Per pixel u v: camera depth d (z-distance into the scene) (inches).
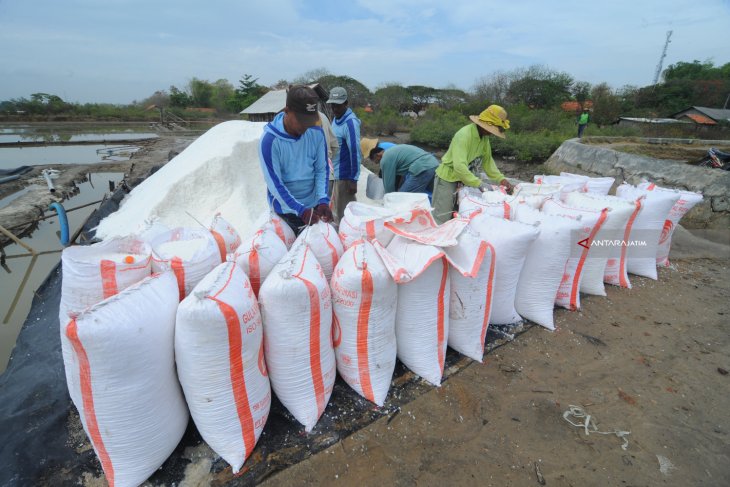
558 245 105.3
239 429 68.6
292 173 101.4
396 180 180.5
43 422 77.4
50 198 331.3
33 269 213.0
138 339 58.1
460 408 83.5
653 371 98.0
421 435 76.8
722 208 235.6
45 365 96.0
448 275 88.9
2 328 154.8
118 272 68.5
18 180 395.5
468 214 111.7
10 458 70.1
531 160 529.3
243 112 767.1
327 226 94.7
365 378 82.2
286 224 104.5
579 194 136.1
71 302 67.4
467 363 96.9
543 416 82.8
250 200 210.2
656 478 70.4
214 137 245.3
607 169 339.9
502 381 92.0
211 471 67.9
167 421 66.1
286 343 71.6
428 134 709.9
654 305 128.3
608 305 127.0
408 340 88.6
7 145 714.8
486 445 75.4
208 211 205.9
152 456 65.1
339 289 77.9
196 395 65.6
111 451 62.2
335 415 79.5
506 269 101.8
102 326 54.8
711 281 148.3
